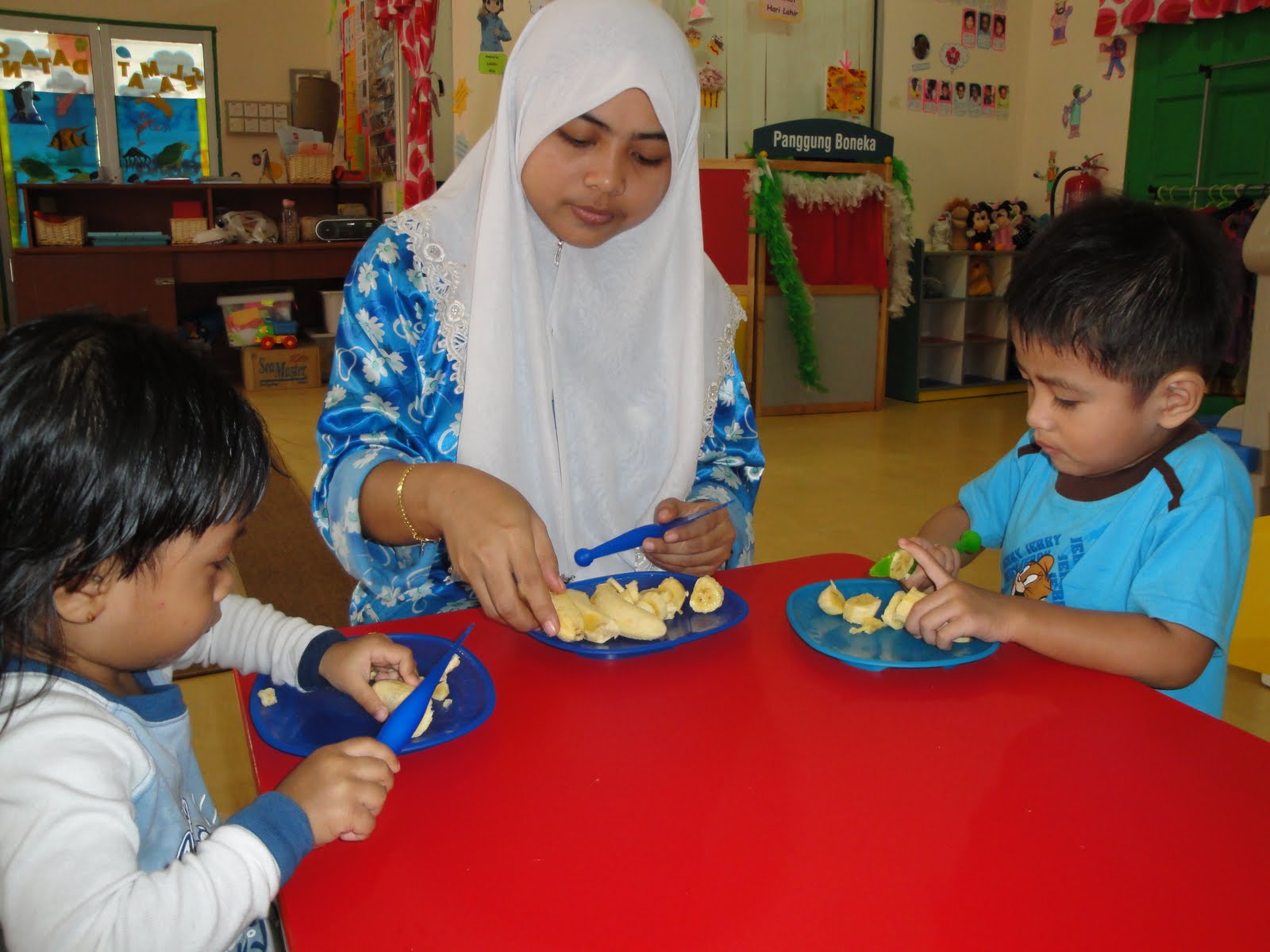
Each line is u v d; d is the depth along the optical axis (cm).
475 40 411
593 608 91
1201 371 94
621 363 134
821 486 369
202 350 74
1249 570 216
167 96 713
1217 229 101
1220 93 481
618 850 59
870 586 101
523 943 51
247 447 68
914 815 63
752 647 89
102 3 687
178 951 53
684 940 52
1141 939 52
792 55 529
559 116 111
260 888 56
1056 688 81
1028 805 64
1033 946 51
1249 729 197
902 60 548
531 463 127
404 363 120
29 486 60
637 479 137
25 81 682
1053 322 93
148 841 69
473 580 88
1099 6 523
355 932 52
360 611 122
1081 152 553
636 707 77
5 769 58
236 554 296
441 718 74
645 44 112
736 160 474
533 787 66
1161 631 89
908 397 554
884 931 52
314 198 616
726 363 142
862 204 512
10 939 55
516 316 123
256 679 84
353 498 102
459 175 129
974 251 545
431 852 59
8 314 689
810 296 490
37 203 553
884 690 80
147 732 70
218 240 564
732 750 71
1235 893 56
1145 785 66
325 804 60
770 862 58
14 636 63
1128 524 101
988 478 126
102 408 61
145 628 66
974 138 575
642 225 133
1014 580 112
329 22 731
